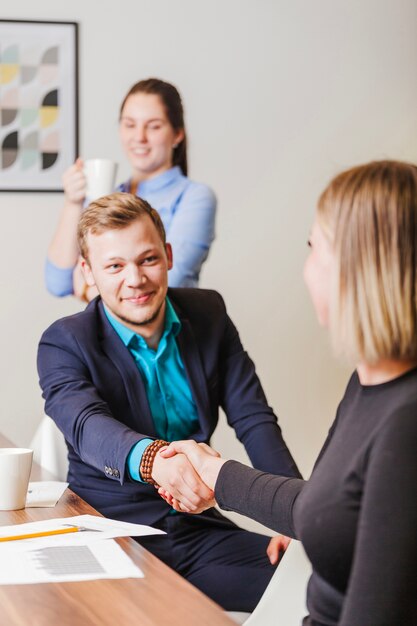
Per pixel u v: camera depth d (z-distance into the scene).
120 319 2.18
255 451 2.31
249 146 3.99
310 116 4.04
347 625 1.05
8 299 3.80
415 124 4.14
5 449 1.83
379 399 1.16
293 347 4.07
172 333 2.26
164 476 1.79
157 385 2.22
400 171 1.13
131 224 2.16
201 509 1.79
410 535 1.04
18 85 3.76
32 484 2.00
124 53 3.84
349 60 4.07
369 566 1.04
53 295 3.82
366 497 1.07
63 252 3.81
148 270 2.16
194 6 3.89
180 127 3.90
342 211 1.14
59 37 3.78
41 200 3.80
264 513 1.52
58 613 1.15
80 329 2.16
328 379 4.10
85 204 3.81
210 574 2.09
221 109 3.95
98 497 2.10
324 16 4.02
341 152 4.09
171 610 1.16
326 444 1.38
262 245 4.02
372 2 4.06
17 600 1.20
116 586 1.26
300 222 4.05
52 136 3.80
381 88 4.10
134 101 3.85
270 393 4.06
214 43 3.92
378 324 1.11
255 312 4.03
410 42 4.11
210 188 3.95
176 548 2.11
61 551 1.43
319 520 1.15
